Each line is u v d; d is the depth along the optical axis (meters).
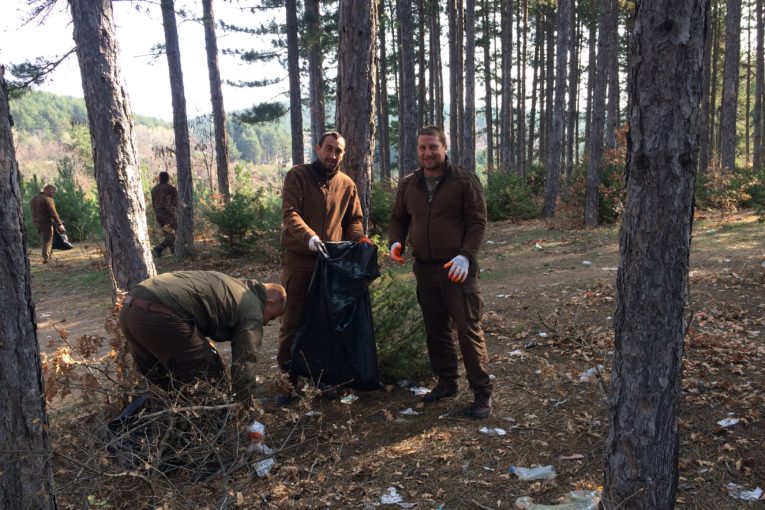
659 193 2.12
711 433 3.53
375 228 12.73
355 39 5.54
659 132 2.09
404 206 4.10
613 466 2.39
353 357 4.00
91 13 4.33
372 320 4.11
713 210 14.91
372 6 5.58
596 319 6.05
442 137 3.79
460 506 2.97
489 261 10.56
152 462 2.83
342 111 5.68
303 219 4.23
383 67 27.83
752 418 3.62
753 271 7.59
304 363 4.09
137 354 3.46
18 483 2.35
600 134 13.89
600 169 14.30
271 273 10.93
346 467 3.40
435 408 4.14
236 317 3.45
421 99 27.78
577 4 27.55
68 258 14.72
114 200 4.46
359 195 5.75
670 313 2.19
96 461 2.67
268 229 12.33
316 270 4.03
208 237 15.52
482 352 3.89
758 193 15.27
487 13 30.20
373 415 4.09
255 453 3.46
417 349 4.61
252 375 3.39
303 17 17.03
